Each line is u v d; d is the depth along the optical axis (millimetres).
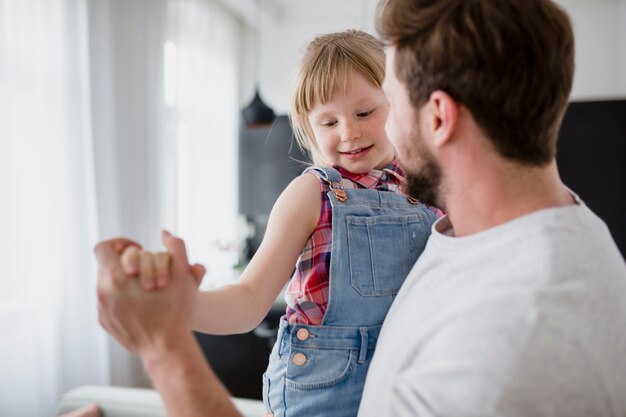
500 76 471
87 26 2346
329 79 739
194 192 3432
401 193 783
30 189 2066
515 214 505
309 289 702
